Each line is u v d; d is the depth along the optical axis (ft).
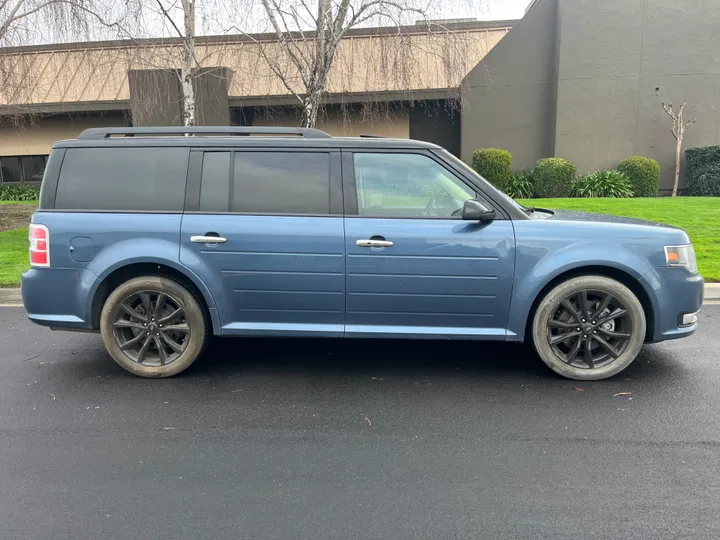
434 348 17.25
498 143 55.11
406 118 58.44
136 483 9.78
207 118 51.21
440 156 14.08
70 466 10.34
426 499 9.27
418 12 35.42
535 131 54.60
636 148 52.39
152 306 14.61
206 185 14.21
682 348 16.85
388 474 10.04
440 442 11.22
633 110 51.83
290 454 10.78
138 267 14.55
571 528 8.50
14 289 23.91
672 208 39.04
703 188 49.47
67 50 54.03
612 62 51.31
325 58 34.86
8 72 42.14
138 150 14.37
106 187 14.33
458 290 13.83
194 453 10.83
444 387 14.07
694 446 10.94
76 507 9.09
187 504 9.17
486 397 13.41
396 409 12.80
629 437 11.33
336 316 14.30
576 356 14.47
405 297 13.97
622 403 12.97
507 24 57.00
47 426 11.98
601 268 13.99
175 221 14.03
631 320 13.87
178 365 14.67
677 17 50.24
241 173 14.23
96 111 58.39
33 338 18.45
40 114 58.70
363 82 46.26
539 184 51.16
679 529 8.45
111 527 8.58
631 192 50.37
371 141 14.21
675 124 51.11
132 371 14.75
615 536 8.31
